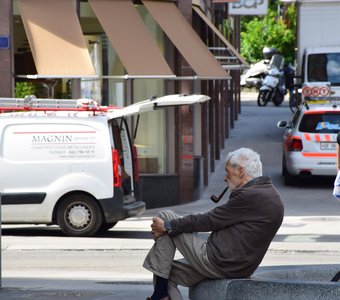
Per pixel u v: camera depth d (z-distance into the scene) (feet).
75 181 98.78
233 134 213.87
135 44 119.75
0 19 119.55
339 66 178.81
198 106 144.77
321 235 102.73
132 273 77.87
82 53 115.55
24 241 97.66
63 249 92.17
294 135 142.31
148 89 129.90
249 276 51.31
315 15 180.45
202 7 148.15
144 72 116.98
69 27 117.70
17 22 120.88
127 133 105.09
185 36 126.93
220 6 184.44
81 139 99.09
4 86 119.96
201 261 50.67
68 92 124.57
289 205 129.18
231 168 51.16
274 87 283.38
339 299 47.06
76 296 61.46
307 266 56.34
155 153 131.03
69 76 113.09
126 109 99.35
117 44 118.93
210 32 158.51
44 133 98.89
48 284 69.41
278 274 53.98
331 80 178.19
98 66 126.52
